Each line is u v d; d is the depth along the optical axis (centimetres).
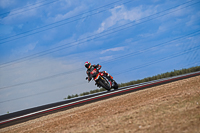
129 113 2517
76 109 4006
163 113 2189
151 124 1912
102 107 3453
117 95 4962
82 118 2947
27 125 3319
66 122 2920
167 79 6806
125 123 2125
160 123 1886
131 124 2048
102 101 4353
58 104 5369
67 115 3478
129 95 4341
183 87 3803
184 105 2336
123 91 5503
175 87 4038
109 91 6066
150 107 2572
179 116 1978
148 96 3606
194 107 2178
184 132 1577
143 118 2159
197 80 4319
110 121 2345
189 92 3031
